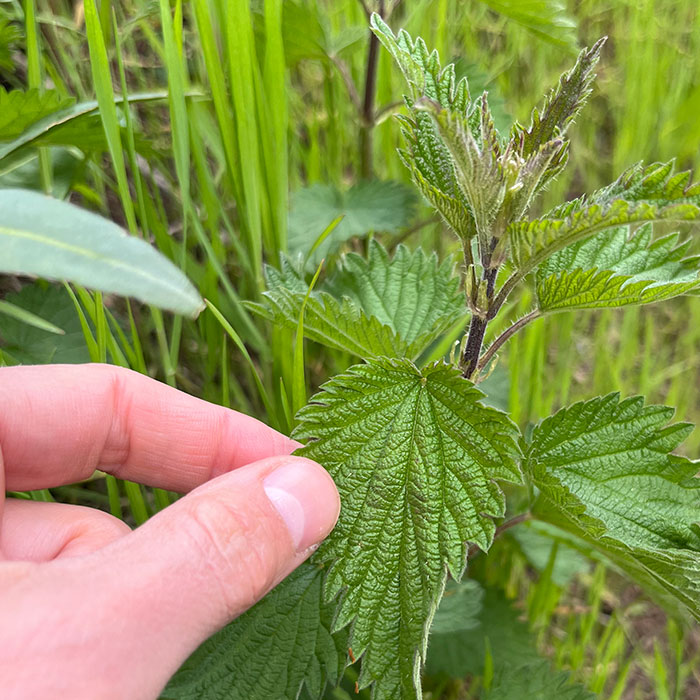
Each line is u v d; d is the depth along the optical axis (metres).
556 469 0.15
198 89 0.22
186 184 0.18
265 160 0.20
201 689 0.15
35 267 0.08
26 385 0.15
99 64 0.16
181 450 0.16
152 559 0.11
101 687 0.10
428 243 0.28
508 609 0.21
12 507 0.14
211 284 0.21
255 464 0.13
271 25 0.18
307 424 0.13
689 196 0.11
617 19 0.36
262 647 0.15
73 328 0.21
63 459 0.15
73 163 0.22
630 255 0.15
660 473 0.14
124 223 0.26
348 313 0.15
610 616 0.24
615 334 0.30
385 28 0.13
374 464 0.13
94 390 0.15
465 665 0.20
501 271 0.15
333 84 0.27
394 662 0.12
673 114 0.33
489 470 0.12
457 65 0.24
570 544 0.19
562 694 0.18
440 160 0.13
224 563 0.11
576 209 0.13
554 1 0.20
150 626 0.11
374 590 0.12
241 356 0.24
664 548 0.14
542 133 0.13
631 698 0.23
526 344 0.24
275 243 0.21
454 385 0.12
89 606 0.10
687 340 0.28
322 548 0.13
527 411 0.24
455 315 0.16
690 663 0.23
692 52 0.36
